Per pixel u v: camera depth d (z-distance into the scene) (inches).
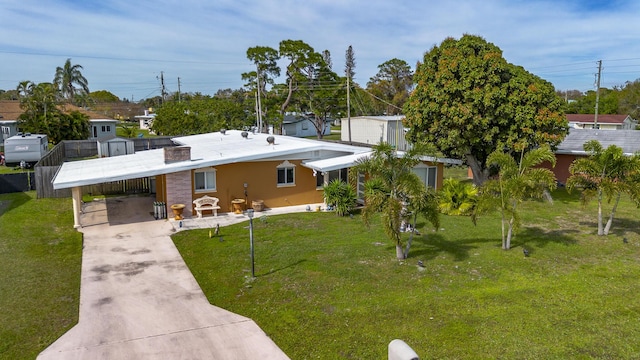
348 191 757.9
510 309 385.4
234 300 415.5
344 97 2123.5
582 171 621.9
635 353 312.8
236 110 1987.0
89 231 652.7
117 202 860.0
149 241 605.0
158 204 725.3
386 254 535.2
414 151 491.2
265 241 597.0
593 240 600.1
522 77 832.3
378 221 708.0
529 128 815.1
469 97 816.9
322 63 2087.8
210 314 388.2
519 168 553.3
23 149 1258.6
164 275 480.4
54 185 626.5
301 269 486.3
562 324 356.8
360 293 423.2
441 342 331.9
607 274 470.9
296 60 2052.2
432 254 537.6
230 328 362.3
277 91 2103.8
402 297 412.8
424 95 872.3
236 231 650.2
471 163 920.3
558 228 668.1
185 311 394.0
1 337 344.8
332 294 421.7
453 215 759.7
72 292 434.0
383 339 338.6
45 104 1588.3
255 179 794.2
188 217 740.7
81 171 724.7
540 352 316.2
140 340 343.9
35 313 387.2
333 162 792.9
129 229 665.0
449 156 916.6
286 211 792.9
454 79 834.8
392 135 1895.9
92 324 369.4
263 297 419.8
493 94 801.6
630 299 404.5
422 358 311.4
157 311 394.0
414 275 466.9
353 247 562.6
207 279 467.8
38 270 490.0
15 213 748.6
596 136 1186.0
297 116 2253.9
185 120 1812.3
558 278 459.5
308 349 328.8
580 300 402.9
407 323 362.6
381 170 493.7
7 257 528.7
